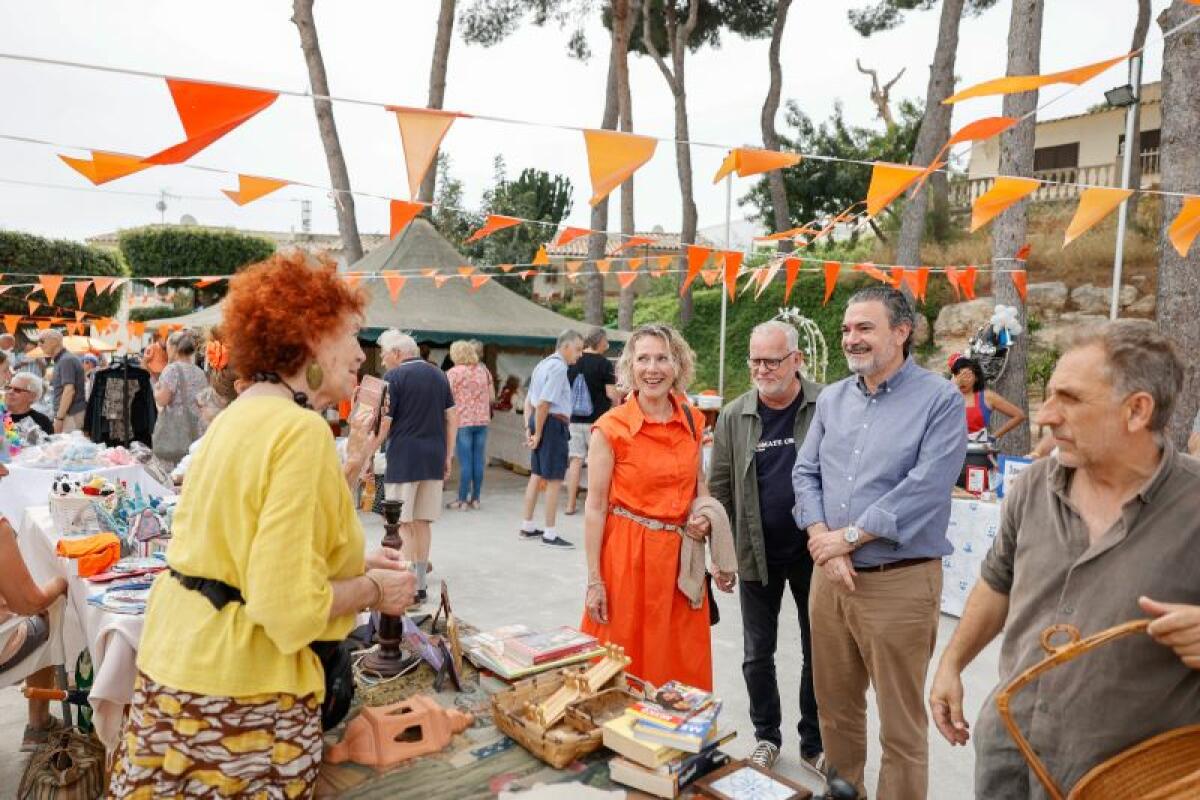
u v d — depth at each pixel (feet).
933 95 40.22
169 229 76.89
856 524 7.33
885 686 7.41
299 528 4.05
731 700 11.62
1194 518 4.38
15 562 8.02
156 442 19.81
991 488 15.06
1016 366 26.68
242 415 4.36
